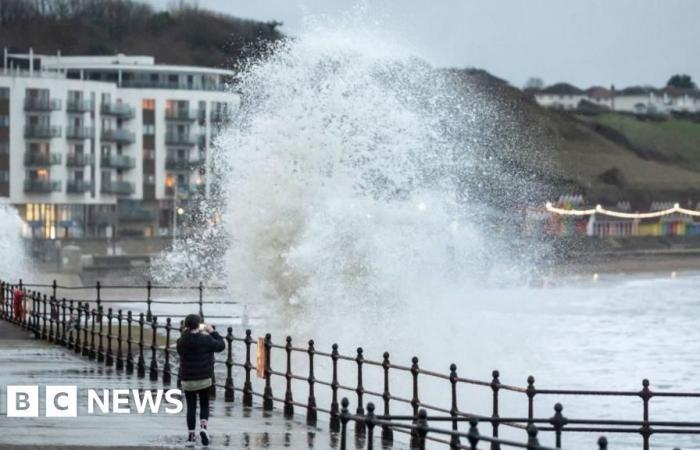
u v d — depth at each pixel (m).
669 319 177.88
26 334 105.06
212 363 52.09
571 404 85.62
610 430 49.34
